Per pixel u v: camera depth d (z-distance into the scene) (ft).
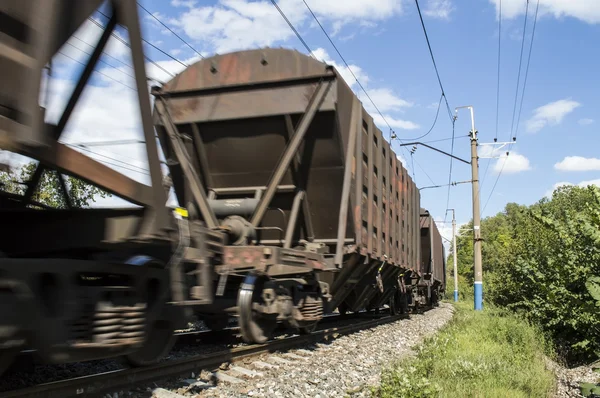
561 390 25.66
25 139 11.32
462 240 318.45
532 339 38.81
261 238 33.12
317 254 30.50
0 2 10.81
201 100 31.37
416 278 76.23
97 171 13.56
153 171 15.33
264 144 31.19
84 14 13.06
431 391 19.30
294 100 30.12
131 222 15.66
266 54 31.42
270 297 27.73
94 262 15.21
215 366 22.99
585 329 37.58
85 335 14.97
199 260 21.25
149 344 19.35
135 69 14.29
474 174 84.33
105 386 16.79
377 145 43.60
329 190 32.24
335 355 29.99
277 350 29.19
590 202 39.04
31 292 13.08
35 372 19.01
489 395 20.36
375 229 42.32
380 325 53.06
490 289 95.35
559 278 42.88
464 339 38.83
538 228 63.67
